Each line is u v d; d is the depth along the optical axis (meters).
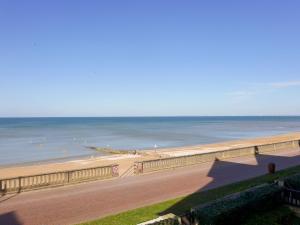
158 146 64.00
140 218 13.16
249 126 161.50
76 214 14.54
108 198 17.20
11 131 116.56
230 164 28.56
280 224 12.76
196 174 23.97
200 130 124.12
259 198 13.16
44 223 13.46
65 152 55.56
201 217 11.15
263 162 29.77
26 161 45.34
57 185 19.91
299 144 42.69
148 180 21.83
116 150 53.69
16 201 16.73
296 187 14.76
